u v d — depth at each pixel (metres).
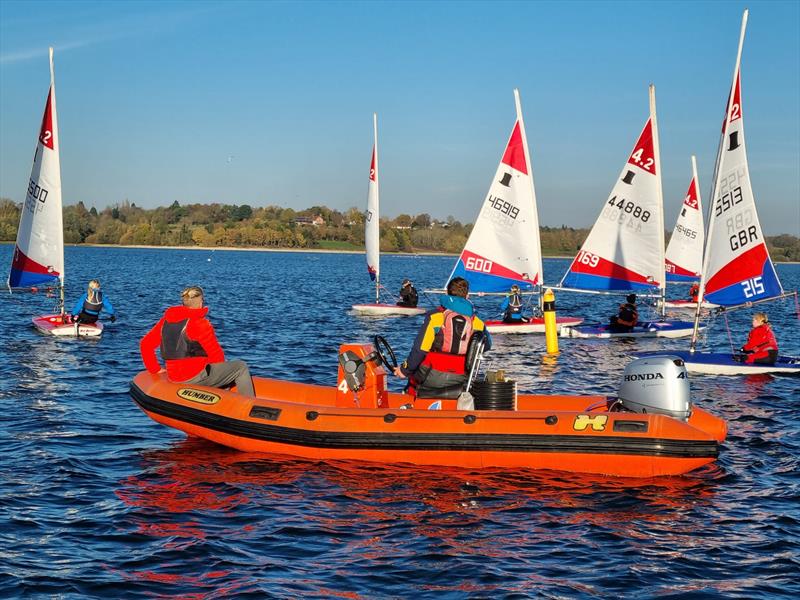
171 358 10.27
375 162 34.16
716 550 7.04
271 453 9.69
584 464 8.98
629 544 7.15
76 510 7.79
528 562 6.73
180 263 96.50
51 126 22.27
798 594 6.19
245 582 6.27
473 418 9.17
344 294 45.25
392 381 15.41
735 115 17.62
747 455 10.13
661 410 9.43
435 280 69.31
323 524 7.52
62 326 21.20
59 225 22.53
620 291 25.80
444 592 6.16
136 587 6.17
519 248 26.09
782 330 27.94
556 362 18.45
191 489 8.45
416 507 8.01
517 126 25.64
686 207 38.84
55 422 11.19
